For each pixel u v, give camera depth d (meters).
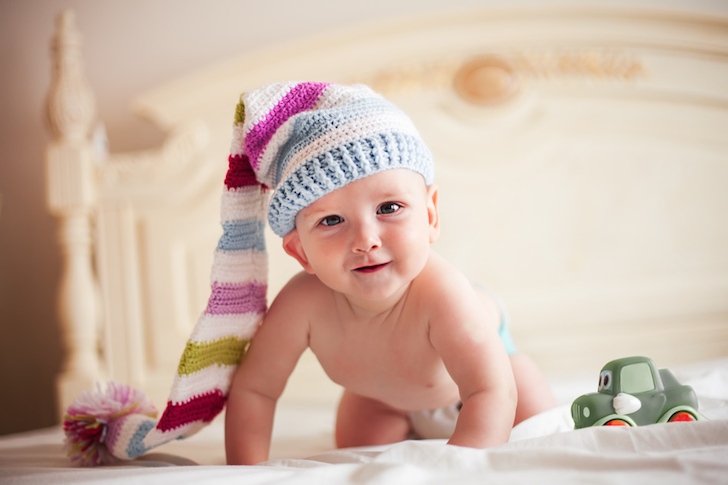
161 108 2.05
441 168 2.01
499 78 2.02
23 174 2.23
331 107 0.85
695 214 2.01
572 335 1.98
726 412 0.88
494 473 0.59
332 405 1.67
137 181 2.02
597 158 2.02
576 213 2.01
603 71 2.04
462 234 2.00
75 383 1.85
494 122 2.03
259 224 0.94
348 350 0.95
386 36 2.06
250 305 0.93
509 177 2.02
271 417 0.95
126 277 2.00
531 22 2.05
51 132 1.97
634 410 0.75
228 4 2.25
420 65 2.06
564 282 2.00
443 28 2.06
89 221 2.03
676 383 0.79
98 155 2.02
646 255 2.01
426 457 0.63
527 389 1.06
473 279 1.99
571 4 2.02
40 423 2.19
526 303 1.98
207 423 0.94
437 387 0.96
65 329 1.91
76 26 2.26
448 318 0.86
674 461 0.56
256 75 2.06
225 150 2.05
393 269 0.81
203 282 2.02
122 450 0.92
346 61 2.06
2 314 2.21
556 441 0.66
